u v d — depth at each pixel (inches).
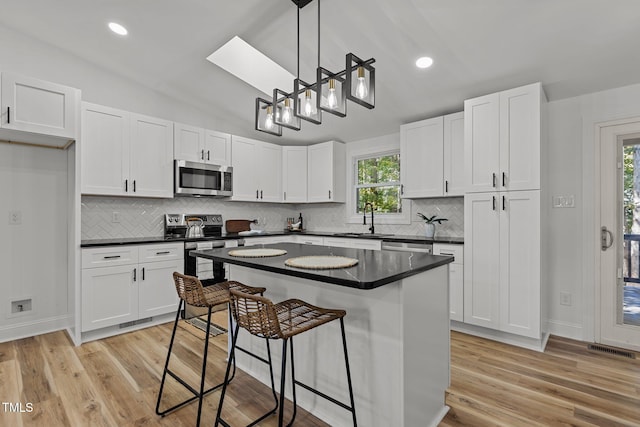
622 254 106.7
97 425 68.1
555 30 86.4
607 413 71.6
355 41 102.8
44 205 123.0
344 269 61.2
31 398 77.4
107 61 130.3
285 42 109.6
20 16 108.3
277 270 62.6
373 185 180.2
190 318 137.3
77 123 112.5
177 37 114.5
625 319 106.3
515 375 88.1
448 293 78.8
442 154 135.3
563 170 115.3
